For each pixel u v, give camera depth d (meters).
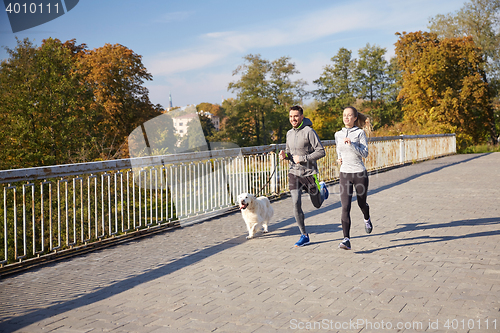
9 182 4.71
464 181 12.29
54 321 3.29
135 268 4.77
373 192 10.72
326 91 72.75
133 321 3.25
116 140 32.84
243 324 3.12
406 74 46.94
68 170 5.36
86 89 32.06
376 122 64.44
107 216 6.65
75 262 5.10
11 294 3.97
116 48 36.59
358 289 3.79
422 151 21.34
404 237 5.78
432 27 47.75
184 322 3.20
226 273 4.45
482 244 5.27
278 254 5.16
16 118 27.17
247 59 63.72
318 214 7.93
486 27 44.59
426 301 3.44
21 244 7.86
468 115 42.88
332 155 12.80
